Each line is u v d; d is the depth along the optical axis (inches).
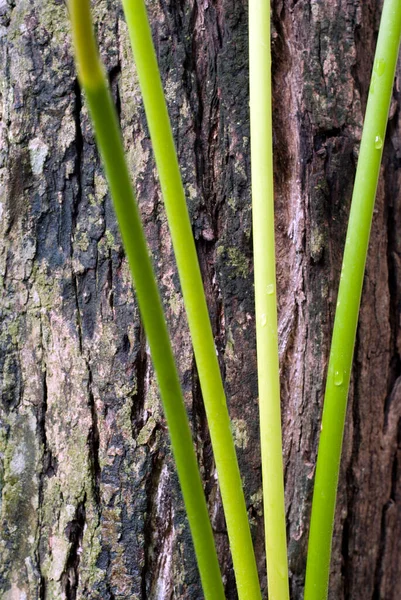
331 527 25.7
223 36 29.2
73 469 29.7
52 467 29.9
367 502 31.9
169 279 29.2
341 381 25.6
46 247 29.7
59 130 29.5
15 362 30.1
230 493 25.1
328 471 25.6
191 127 29.2
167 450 29.3
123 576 29.4
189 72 29.2
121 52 29.2
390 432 32.5
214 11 29.3
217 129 29.3
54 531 29.8
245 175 29.2
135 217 22.3
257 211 26.3
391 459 32.7
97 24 29.2
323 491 25.6
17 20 29.6
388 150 32.0
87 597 29.6
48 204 29.6
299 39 29.8
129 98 29.2
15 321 30.0
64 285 29.6
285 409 29.9
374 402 31.9
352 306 25.5
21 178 29.7
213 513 29.3
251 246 29.4
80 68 21.4
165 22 29.1
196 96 29.3
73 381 29.7
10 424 30.2
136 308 29.3
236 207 29.3
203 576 24.5
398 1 25.2
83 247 29.5
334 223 30.0
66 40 29.4
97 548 29.5
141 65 23.3
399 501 32.9
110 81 29.3
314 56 29.8
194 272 24.1
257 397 29.4
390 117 31.9
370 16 30.8
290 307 29.8
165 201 24.0
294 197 29.8
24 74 29.5
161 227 29.2
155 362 23.3
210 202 29.3
